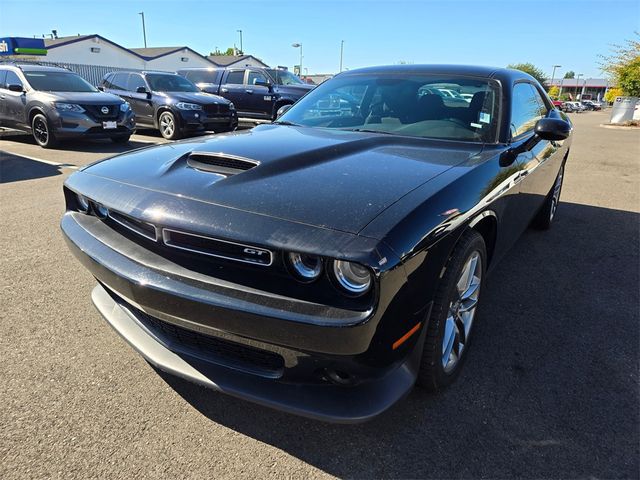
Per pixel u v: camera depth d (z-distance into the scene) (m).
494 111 2.86
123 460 1.82
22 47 26.12
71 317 2.82
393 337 1.63
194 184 1.90
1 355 2.43
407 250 1.55
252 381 1.82
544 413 2.14
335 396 1.75
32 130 9.32
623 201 6.38
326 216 1.61
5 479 1.71
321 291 1.57
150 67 37.34
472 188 2.05
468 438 1.98
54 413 2.04
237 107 13.98
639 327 2.94
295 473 1.79
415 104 3.02
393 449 1.92
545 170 3.63
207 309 1.64
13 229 4.36
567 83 100.69
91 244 2.05
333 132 2.86
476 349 2.64
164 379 2.29
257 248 1.58
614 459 1.89
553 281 3.61
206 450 1.88
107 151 9.00
